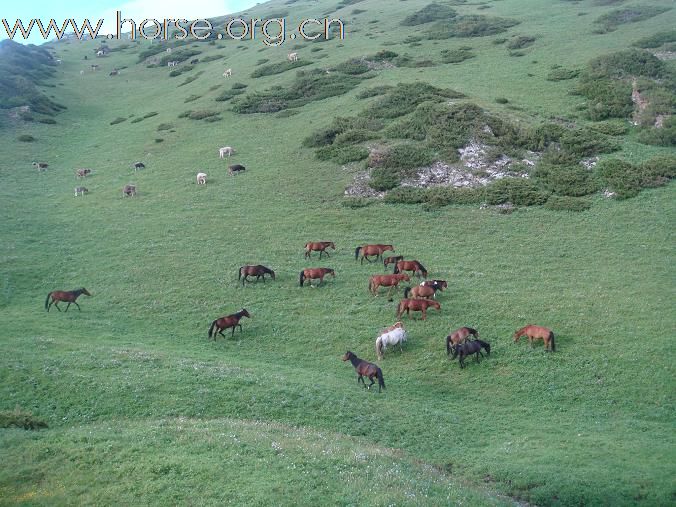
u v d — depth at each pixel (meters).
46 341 29.17
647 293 33.91
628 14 89.88
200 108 79.88
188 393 24.31
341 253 41.81
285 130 66.38
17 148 72.12
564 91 65.19
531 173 50.50
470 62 80.19
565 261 38.78
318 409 23.78
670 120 54.12
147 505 15.12
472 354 29.14
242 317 33.81
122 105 95.56
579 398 25.38
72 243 45.69
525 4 109.25
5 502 15.41
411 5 126.44
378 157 54.25
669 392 25.22
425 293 33.47
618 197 45.94
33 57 122.56
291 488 15.87
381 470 17.70
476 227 44.50
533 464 20.02
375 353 29.80
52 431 20.09
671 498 18.09
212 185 55.19
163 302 35.91
